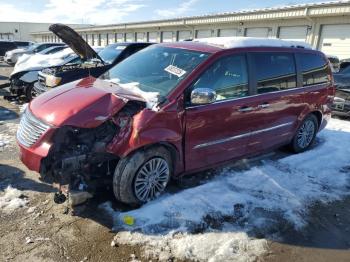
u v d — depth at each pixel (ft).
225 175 14.96
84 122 10.62
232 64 13.79
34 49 67.15
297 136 18.12
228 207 12.31
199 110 12.51
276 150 19.01
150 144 11.44
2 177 13.89
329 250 10.52
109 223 11.04
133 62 15.10
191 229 10.94
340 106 27.07
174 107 11.84
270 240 10.76
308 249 10.49
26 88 28.55
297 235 11.14
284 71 16.28
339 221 12.16
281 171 15.88
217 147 13.69
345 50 52.75
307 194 13.83
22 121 11.97
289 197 13.47
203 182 14.20
